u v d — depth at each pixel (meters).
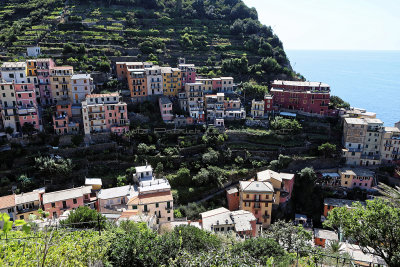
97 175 106.62
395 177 118.06
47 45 157.62
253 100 139.62
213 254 35.69
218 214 89.56
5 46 152.62
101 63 145.62
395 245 36.91
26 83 115.75
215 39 186.38
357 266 48.47
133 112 129.50
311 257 45.59
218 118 131.12
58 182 102.88
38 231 37.81
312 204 111.94
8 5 185.75
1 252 32.25
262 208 98.19
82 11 183.62
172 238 43.88
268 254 48.00
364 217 38.97
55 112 118.44
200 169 114.12
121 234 43.22
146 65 145.88
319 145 128.25
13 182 98.69
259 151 123.19
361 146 125.06
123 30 175.12
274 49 183.75
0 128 110.62
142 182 98.44
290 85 149.12
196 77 159.00
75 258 33.41
